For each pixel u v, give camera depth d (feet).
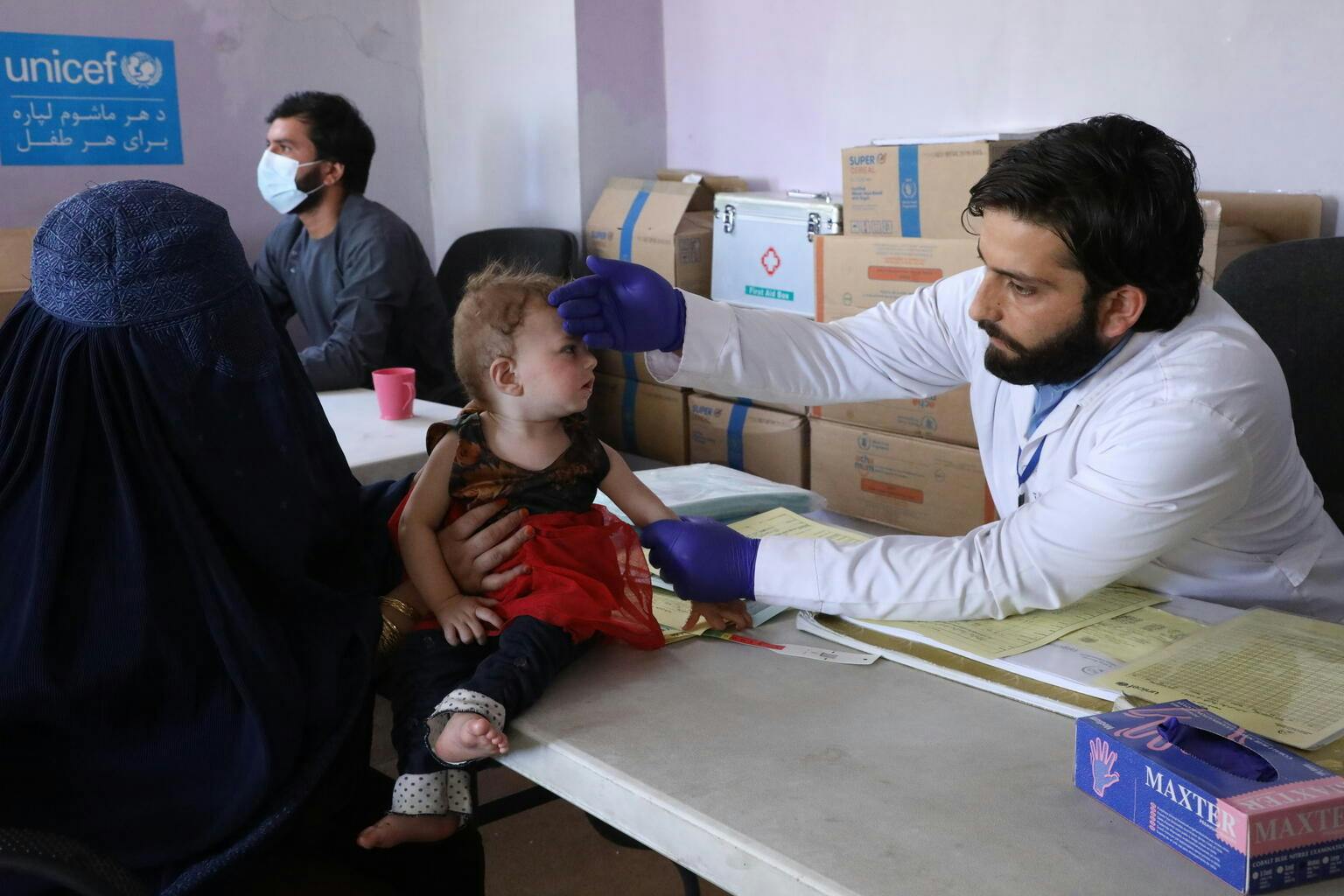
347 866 3.57
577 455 4.00
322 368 9.05
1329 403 5.67
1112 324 3.76
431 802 3.32
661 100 12.42
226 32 11.89
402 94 13.47
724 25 11.57
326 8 12.58
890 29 10.02
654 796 2.73
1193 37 8.04
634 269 4.51
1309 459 5.73
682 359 4.72
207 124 11.94
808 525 4.62
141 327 3.03
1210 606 3.96
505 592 3.61
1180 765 2.52
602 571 3.76
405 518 3.79
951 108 9.70
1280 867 2.32
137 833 2.99
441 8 13.12
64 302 3.02
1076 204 3.46
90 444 3.03
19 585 2.97
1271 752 2.60
